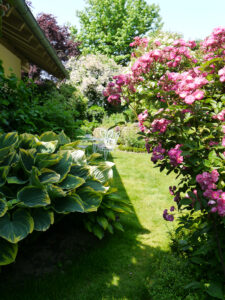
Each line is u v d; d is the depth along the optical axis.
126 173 5.91
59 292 2.15
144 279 2.32
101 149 7.30
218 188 1.80
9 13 3.45
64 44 19.70
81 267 2.47
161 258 2.65
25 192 2.33
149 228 3.31
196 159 1.95
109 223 3.07
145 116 2.25
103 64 16.23
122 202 3.25
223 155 1.82
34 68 16.38
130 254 2.72
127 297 2.15
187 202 1.93
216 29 2.23
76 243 2.83
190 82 2.04
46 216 2.33
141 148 8.84
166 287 2.14
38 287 2.19
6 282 2.24
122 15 24.92
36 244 2.74
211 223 1.96
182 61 2.52
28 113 3.91
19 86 3.84
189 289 2.06
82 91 15.46
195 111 2.00
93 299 2.11
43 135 3.19
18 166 2.54
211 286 1.91
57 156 2.74
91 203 2.73
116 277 2.38
